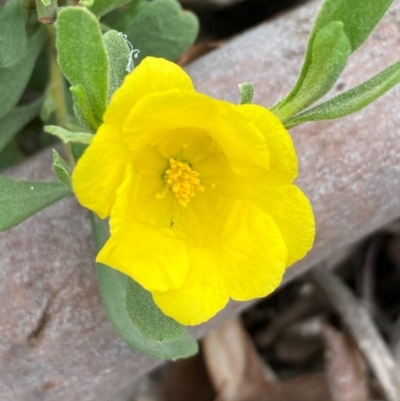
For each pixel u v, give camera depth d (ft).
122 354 0.25
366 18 0.17
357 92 0.18
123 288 0.22
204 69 0.27
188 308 0.17
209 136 0.19
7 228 0.20
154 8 0.25
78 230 0.24
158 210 0.19
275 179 0.16
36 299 0.24
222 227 0.18
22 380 0.24
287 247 0.17
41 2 0.21
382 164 0.26
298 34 0.27
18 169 0.26
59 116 0.26
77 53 0.16
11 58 0.22
